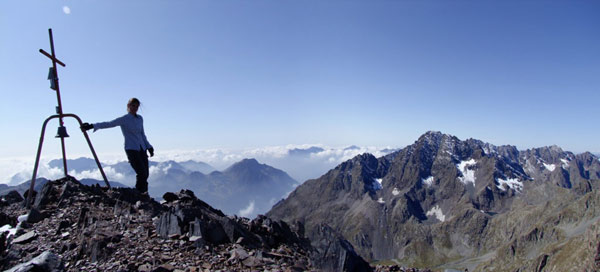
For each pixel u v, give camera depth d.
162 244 11.34
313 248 11.70
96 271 9.57
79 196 15.62
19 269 9.27
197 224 12.11
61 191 15.99
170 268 9.59
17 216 14.42
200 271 9.68
